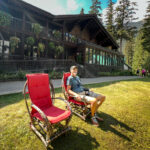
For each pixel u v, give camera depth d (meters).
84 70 12.07
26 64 9.31
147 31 23.58
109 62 20.06
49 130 1.75
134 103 3.91
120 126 2.45
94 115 2.60
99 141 1.97
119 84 7.75
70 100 2.95
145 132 2.28
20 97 3.98
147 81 10.30
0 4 9.51
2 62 7.86
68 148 1.78
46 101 2.44
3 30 9.37
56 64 11.38
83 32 19.03
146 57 23.45
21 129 2.17
